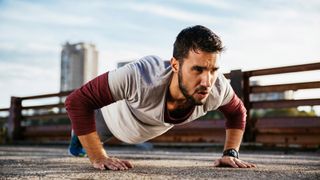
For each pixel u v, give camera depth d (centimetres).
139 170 245
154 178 204
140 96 235
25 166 287
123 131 289
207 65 210
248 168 261
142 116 258
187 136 741
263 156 469
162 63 242
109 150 683
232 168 260
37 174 231
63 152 542
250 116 666
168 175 217
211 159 378
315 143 600
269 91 643
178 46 219
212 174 222
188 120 257
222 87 252
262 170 247
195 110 251
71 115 246
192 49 211
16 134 1054
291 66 613
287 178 206
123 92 237
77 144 383
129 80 232
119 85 233
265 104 648
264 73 645
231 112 277
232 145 281
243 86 670
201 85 213
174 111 247
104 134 323
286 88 622
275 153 561
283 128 634
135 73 232
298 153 556
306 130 609
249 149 649
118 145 822
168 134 769
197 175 217
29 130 1055
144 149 731
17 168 271
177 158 398
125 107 270
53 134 1000
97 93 237
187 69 214
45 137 1023
